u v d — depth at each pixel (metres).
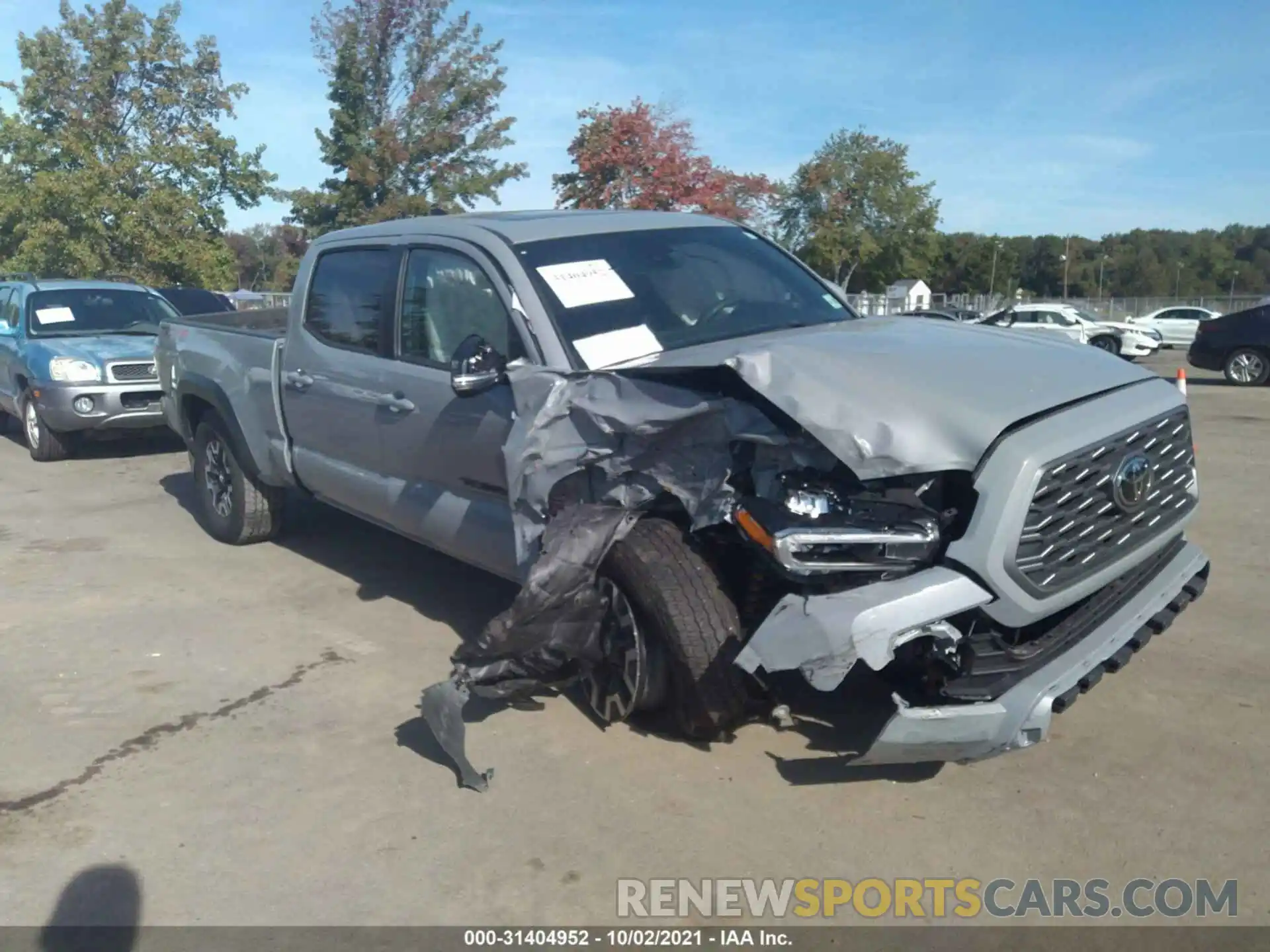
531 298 4.66
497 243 4.92
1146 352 31.14
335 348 5.85
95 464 11.05
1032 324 31.94
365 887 3.49
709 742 4.30
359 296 5.73
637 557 4.01
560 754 4.30
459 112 30.73
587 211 5.56
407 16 29.67
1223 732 4.32
